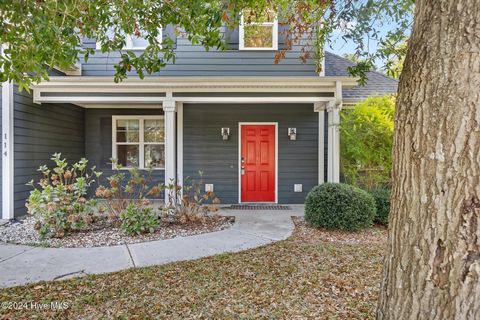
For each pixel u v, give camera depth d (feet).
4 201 19.21
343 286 9.90
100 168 28.55
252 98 21.01
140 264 12.13
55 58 11.56
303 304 8.76
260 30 24.30
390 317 5.34
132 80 20.52
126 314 8.24
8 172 19.20
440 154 4.63
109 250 13.89
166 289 9.75
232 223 19.42
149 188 28.17
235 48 24.62
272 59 24.50
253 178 26.73
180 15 12.66
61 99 20.92
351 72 16.07
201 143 26.58
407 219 5.07
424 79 4.86
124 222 16.53
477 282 4.38
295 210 23.80
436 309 4.68
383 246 14.43
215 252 13.62
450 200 4.55
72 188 16.67
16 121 19.70
